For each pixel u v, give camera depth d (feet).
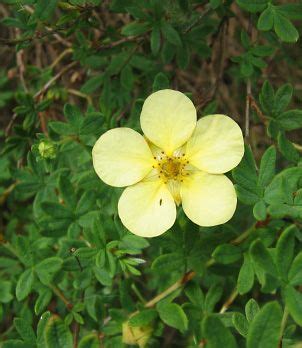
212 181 0.42
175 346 0.60
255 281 0.52
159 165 0.43
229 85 0.70
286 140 0.45
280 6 0.47
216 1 0.49
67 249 0.49
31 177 0.54
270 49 0.54
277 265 0.35
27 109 0.59
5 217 0.67
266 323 0.31
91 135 0.52
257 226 0.44
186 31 0.55
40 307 0.50
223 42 0.59
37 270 0.50
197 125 0.43
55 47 0.69
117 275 0.55
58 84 0.66
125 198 0.43
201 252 0.45
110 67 0.58
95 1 0.47
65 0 0.50
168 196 0.43
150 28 0.53
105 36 0.60
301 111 0.49
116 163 0.43
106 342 0.48
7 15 0.75
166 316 0.45
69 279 0.53
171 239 0.44
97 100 0.67
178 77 0.64
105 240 0.46
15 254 0.55
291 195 0.40
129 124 0.51
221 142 0.42
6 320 0.63
